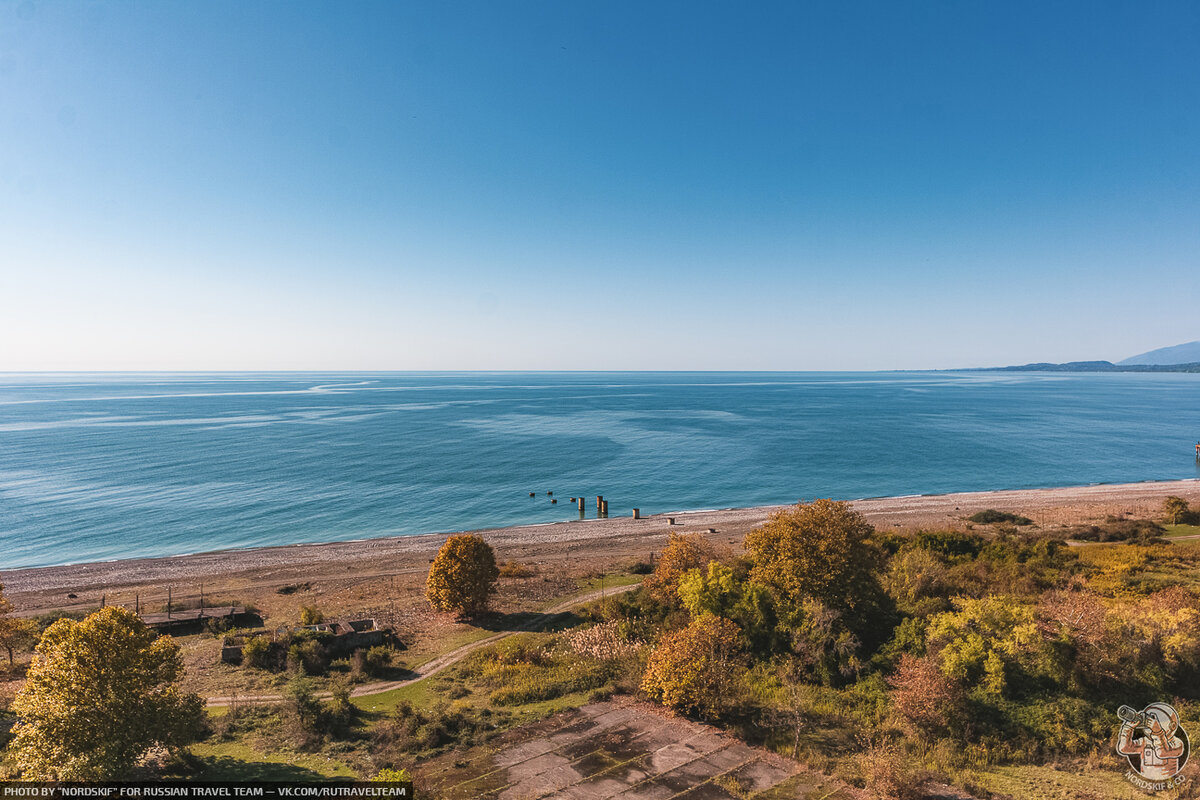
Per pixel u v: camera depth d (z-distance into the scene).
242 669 34.06
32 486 95.75
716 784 21.69
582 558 61.81
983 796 20.53
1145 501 80.19
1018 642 27.62
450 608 43.75
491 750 24.19
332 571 58.09
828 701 28.34
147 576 56.84
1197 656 26.48
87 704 18.97
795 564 35.62
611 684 30.48
